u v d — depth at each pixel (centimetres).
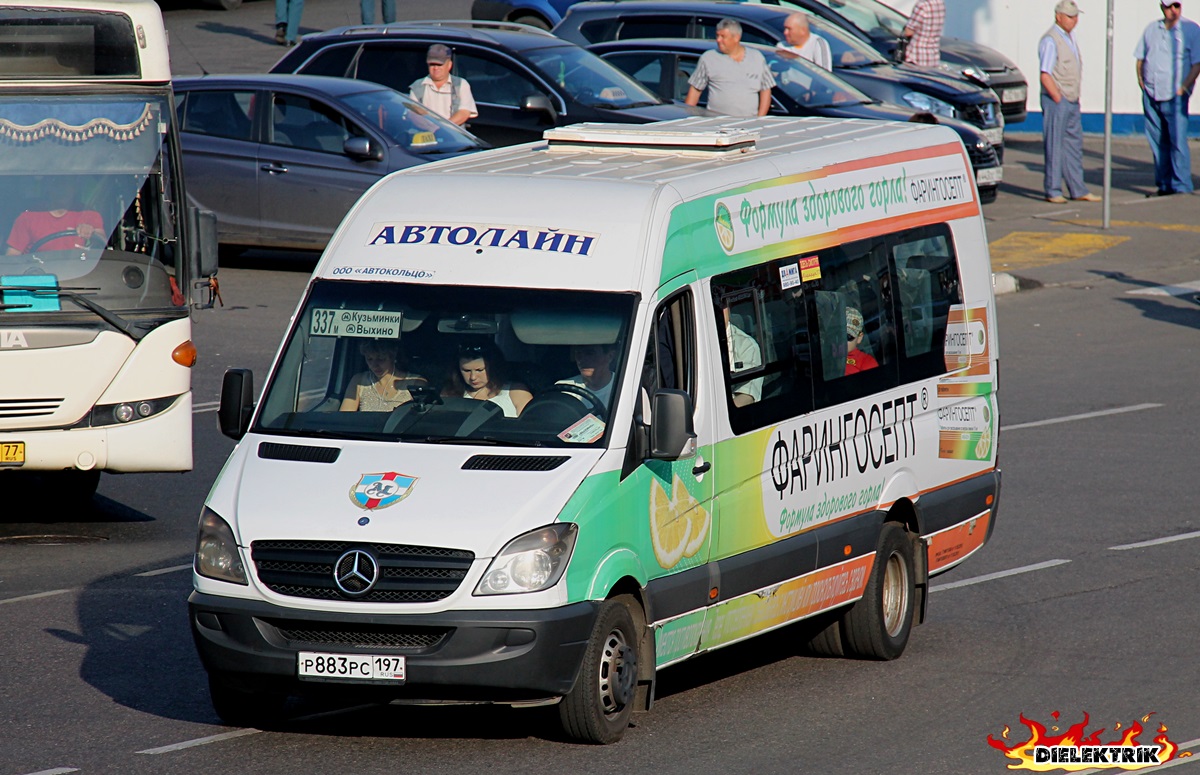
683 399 2830
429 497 2744
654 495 2905
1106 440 5344
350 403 2972
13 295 4134
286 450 2898
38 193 4194
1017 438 5397
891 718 3045
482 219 3098
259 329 6562
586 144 3497
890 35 9831
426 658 2667
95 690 3180
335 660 2695
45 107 4191
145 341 4238
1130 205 9338
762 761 2777
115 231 4244
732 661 3503
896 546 3556
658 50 8406
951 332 3794
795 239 3362
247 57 12381
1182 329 6912
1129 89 11650
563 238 3038
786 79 8244
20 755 2809
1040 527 4462
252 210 7356
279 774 2700
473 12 10731
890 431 3553
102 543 4312
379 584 2691
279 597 2720
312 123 7300
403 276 3055
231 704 2933
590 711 2780
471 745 2847
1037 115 11981
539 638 2667
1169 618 3691
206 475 5025
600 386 2898
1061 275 7862
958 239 3869
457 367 2961
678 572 2975
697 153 3391
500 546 2683
